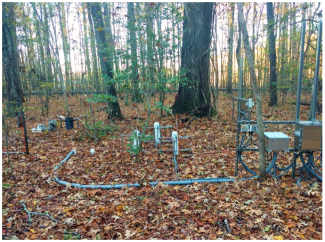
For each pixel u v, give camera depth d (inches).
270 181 155.0
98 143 277.9
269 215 119.8
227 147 240.5
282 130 296.5
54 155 239.9
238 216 121.3
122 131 324.8
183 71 293.0
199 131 304.0
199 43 357.4
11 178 184.7
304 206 126.3
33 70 478.3
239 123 166.9
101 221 125.9
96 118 422.0
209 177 173.5
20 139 303.7
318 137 146.6
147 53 221.0
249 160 203.5
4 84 392.5
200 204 135.3
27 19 355.9
